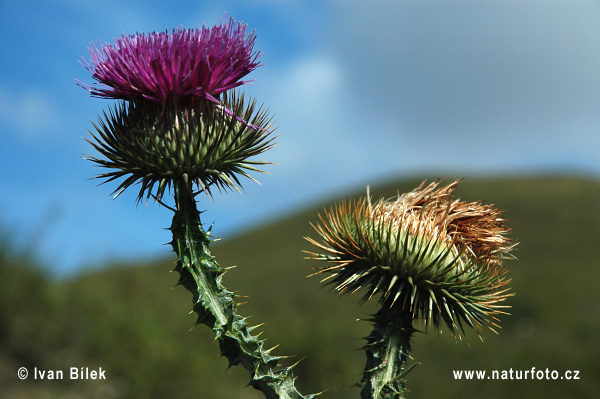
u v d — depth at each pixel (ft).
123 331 42.93
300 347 50.85
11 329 38.17
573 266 123.54
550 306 93.45
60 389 36.22
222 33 12.05
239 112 12.40
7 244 42.11
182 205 11.35
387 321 11.91
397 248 12.07
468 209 13.58
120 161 11.72
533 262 130.21
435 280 12.09
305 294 118.52
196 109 11.86
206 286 10.80
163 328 47.39
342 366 49.49
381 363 11.46
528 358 57.52
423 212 13.30
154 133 11.44
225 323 10.50
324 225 13.09
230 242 204.85
